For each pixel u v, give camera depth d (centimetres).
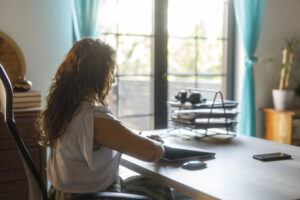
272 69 395
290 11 399
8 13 273
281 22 395
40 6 283
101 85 141
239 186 133
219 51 393
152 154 135
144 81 403
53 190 144
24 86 245
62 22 293
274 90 378
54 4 288
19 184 234
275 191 128
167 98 362
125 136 133
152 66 354
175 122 233
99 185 140
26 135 232
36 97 243
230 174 148
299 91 395
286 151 188
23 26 279
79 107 138
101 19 301
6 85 129
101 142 134
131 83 392
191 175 147
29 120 232
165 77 358
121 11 335
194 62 380
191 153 173
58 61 293
